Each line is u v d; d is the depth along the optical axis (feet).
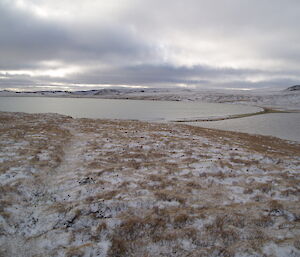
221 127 137.08
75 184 34.04
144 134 75.82
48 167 39.40
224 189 34.68
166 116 201.87
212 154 52.29
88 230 24.14
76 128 84.12
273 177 39.40
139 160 46.65
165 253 21.48
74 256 20.34
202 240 23.07
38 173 36.63
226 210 28.32
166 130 88.69
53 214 26.43
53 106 328.29
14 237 22.41
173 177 38.37
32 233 23.29
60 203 28.91
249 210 28.55
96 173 38.32
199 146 60.23
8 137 58.95
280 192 33.55
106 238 23.02
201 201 30.73
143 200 29.94
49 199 29.81
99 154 49.32
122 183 35.01
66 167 41.09
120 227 24.64
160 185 34.94
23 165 38.60
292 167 45.57
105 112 239.30
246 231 24.39
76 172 38.52
